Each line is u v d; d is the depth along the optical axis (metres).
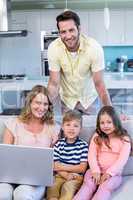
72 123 2.05
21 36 5.18
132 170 2.17
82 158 2.05
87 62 2.31
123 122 2.19
